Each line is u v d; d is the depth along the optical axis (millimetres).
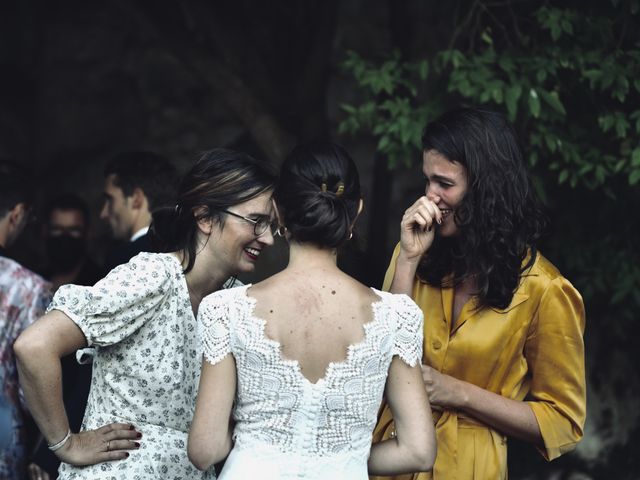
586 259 5125
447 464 3232
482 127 3176
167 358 3078
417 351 2750
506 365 3254
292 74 6051
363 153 7168
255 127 5773
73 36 7898
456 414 3252
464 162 3160
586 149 4895
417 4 6434
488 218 3152
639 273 5062
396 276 3246
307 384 2607
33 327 2953
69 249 5754
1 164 4867
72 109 7871
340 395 2623
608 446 5645
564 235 5152
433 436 2736
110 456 3053
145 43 7773
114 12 7824
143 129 7773
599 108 4898
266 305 2641
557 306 3207
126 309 2996
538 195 4770
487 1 5195
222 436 2664
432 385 3146
